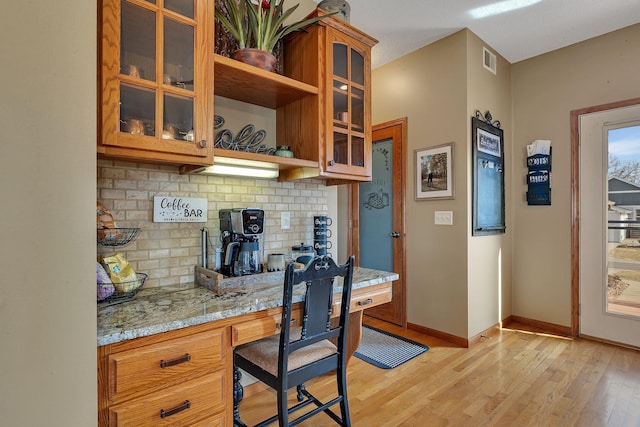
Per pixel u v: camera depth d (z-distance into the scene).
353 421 1.78
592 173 2.92
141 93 1.28
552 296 3.15
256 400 1.98
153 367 1.10
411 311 3.24
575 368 2.37
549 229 3.16
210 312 1.25
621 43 2.77
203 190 1.81
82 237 0.80
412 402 1.96
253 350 1.53
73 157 0.78
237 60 1.67
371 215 3.65
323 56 1.91
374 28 2.80
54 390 0.75
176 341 1.15
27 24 0.71
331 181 2.35
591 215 2.93
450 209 2.92
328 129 1.92
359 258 3.79
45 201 0.74
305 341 1.42
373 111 3.62
